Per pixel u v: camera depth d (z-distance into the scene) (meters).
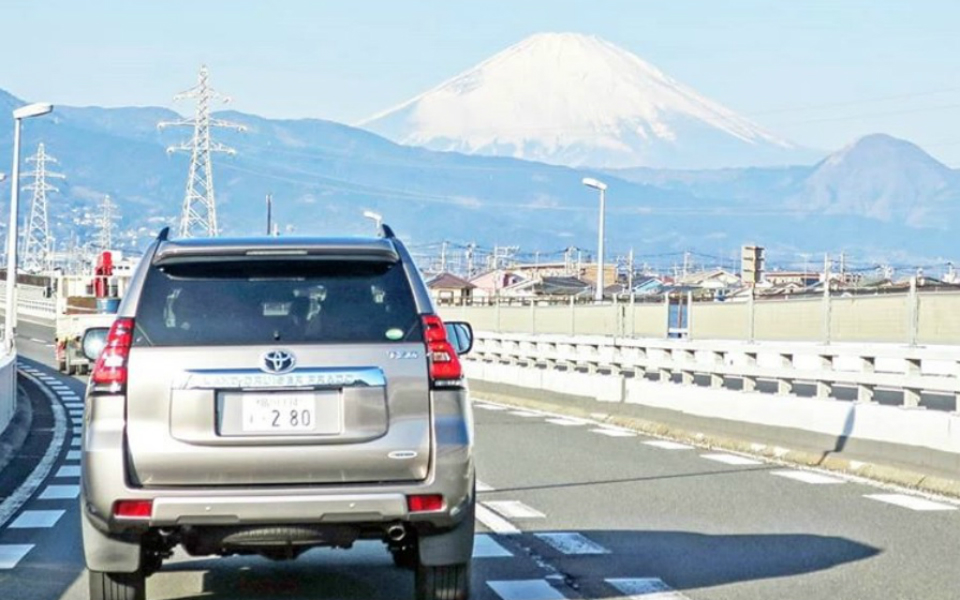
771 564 25.38
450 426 18.91
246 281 19.23
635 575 24.45
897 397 66.25
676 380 81.75
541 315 124.50
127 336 18.83
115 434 18.56
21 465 45.66
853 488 36.91
